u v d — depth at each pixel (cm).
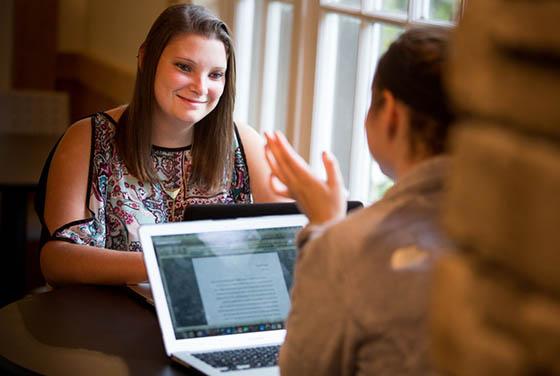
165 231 189
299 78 316
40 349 191
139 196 251
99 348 192
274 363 180
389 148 128
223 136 256
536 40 60
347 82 297
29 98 616
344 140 299
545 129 60
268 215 209
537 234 60
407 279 115
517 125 63
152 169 250
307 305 124
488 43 65
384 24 273
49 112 619
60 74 624
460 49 69
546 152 60
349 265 120
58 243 239
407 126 124
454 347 69
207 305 188
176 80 242
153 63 244
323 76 309
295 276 128
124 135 250
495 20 64
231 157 260
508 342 64
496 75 64
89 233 243
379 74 127
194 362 179
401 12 264
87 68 580
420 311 113
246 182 262
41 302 218
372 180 285
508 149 62
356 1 289
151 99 247
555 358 61
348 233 122
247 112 363
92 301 220
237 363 179
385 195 125
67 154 248
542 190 60
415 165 125
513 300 64
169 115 246
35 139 470
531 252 61
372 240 119
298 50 315
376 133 128
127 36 484
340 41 301
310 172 133
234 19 359
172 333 184
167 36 244
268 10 344
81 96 600
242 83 362
